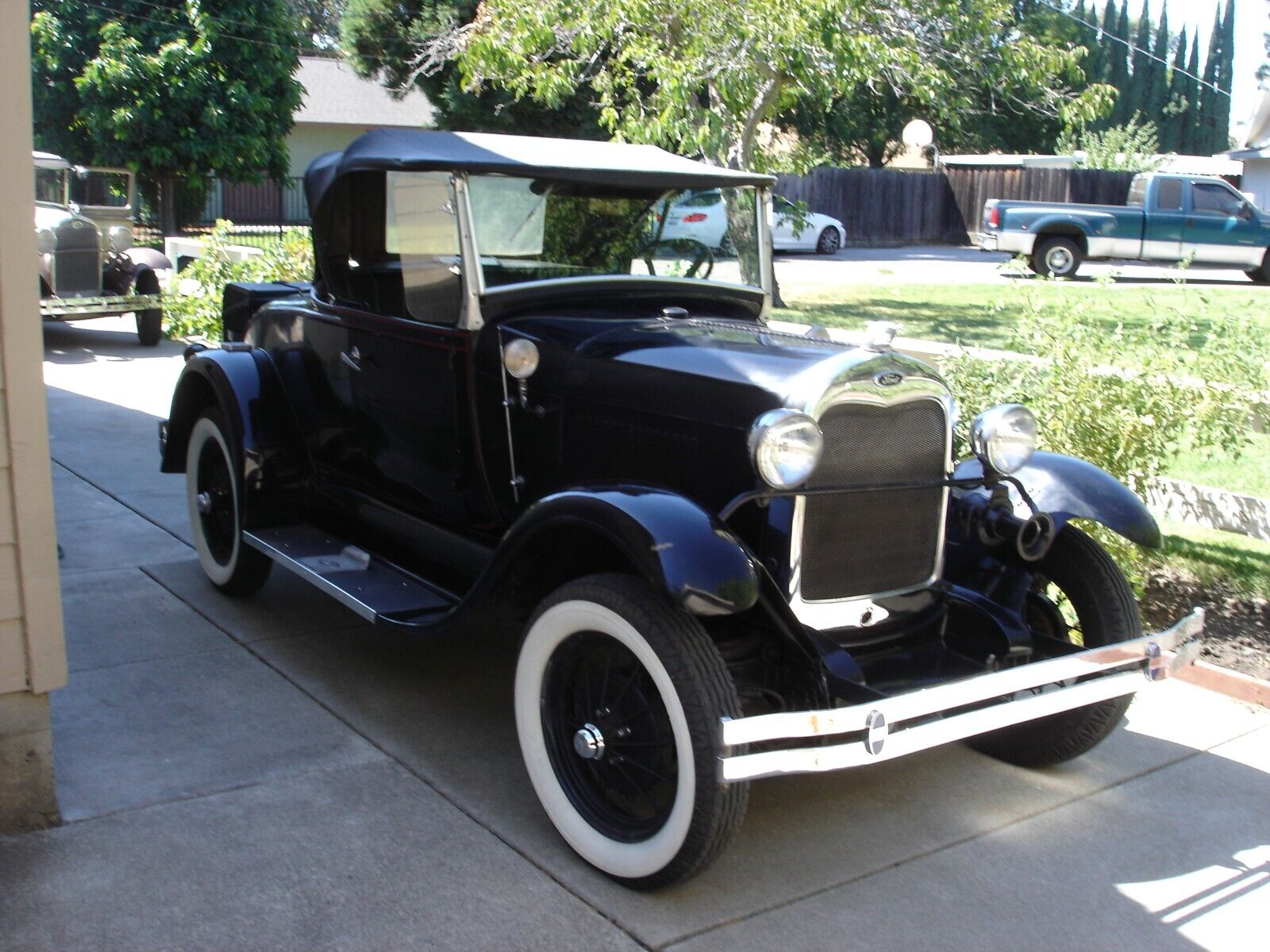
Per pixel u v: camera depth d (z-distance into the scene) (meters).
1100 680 3.37
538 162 3.98
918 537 3.62
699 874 3.05
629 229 4.23
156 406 9.45
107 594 5.25
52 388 10.07
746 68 10.92
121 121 21.88
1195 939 3.04
